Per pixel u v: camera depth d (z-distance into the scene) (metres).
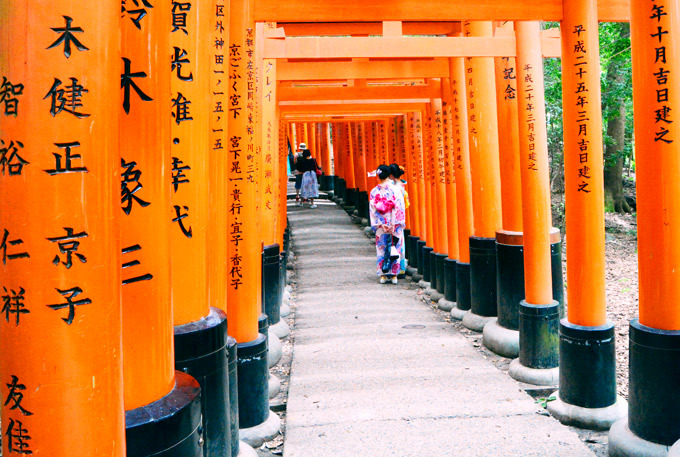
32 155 1.44
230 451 2.95
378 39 5.32
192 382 2.24
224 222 3.34
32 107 1.43
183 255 2.64
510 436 4.12
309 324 7.38
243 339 4.16
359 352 6.14
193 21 2.49
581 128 4.28
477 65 6.61
